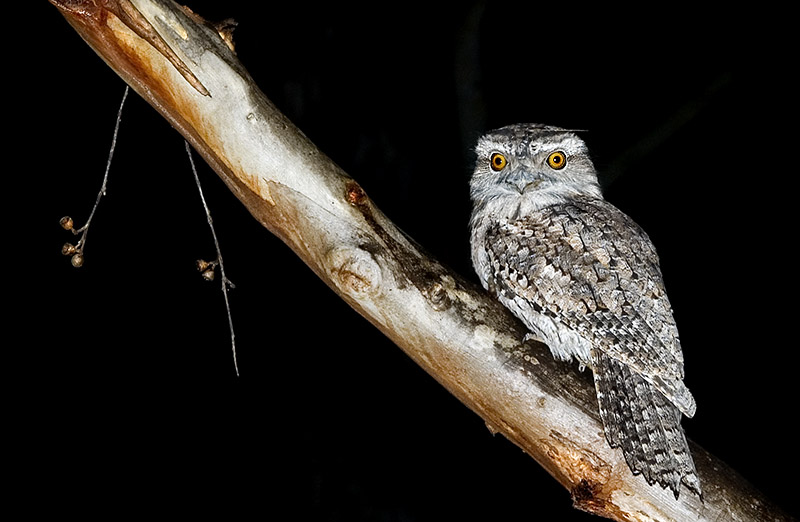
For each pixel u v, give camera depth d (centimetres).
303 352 1297
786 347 1471
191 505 1268
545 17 1562
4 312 1305
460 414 1277
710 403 1441
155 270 1320
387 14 1367
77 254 557
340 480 1251
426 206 1341
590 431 550
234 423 1291
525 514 1243
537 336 577
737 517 550
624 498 554
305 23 1324
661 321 648
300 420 1279
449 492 1250
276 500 1259
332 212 539
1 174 1313
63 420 1295
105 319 1320
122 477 1281
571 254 679
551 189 747
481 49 1540
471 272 1298
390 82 1358
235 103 532
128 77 537
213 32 537
